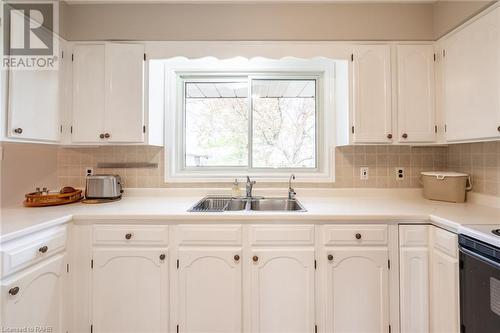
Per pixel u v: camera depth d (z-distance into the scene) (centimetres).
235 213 158
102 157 219
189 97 237
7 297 118
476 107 155
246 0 186
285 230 157
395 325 156
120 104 189
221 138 237
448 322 141
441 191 195
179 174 227
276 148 236
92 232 157
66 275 153
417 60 188
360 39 189
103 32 189
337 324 156
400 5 189
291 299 157
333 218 156
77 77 188
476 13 154
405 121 187
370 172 219
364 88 188
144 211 163
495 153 171
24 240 127
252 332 157
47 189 195
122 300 157
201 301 157
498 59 142
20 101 154
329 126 222
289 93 236
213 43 191
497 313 111
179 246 158
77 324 157
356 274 156
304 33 189
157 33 190
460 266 131
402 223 157
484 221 139
